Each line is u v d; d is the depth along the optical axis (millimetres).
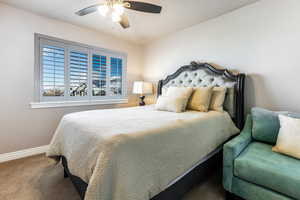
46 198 1450
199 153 1470
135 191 918
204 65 2566
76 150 1244
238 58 2232
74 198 1453
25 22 2277
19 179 1754
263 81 2012
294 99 1785
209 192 1537
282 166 1164
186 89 2244
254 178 1206
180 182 1283
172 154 1209
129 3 1582
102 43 3154
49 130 2584
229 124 2006
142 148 1025
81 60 2951
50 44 2566
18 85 2268
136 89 3414
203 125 1602
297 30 1744
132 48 3734
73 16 2459
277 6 1874
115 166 894
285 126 1408
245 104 2182
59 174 1861
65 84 2762
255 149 1507
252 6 2076
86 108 3020
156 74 3584
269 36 1945
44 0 2021
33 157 2328
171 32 3113
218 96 2172
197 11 2277
